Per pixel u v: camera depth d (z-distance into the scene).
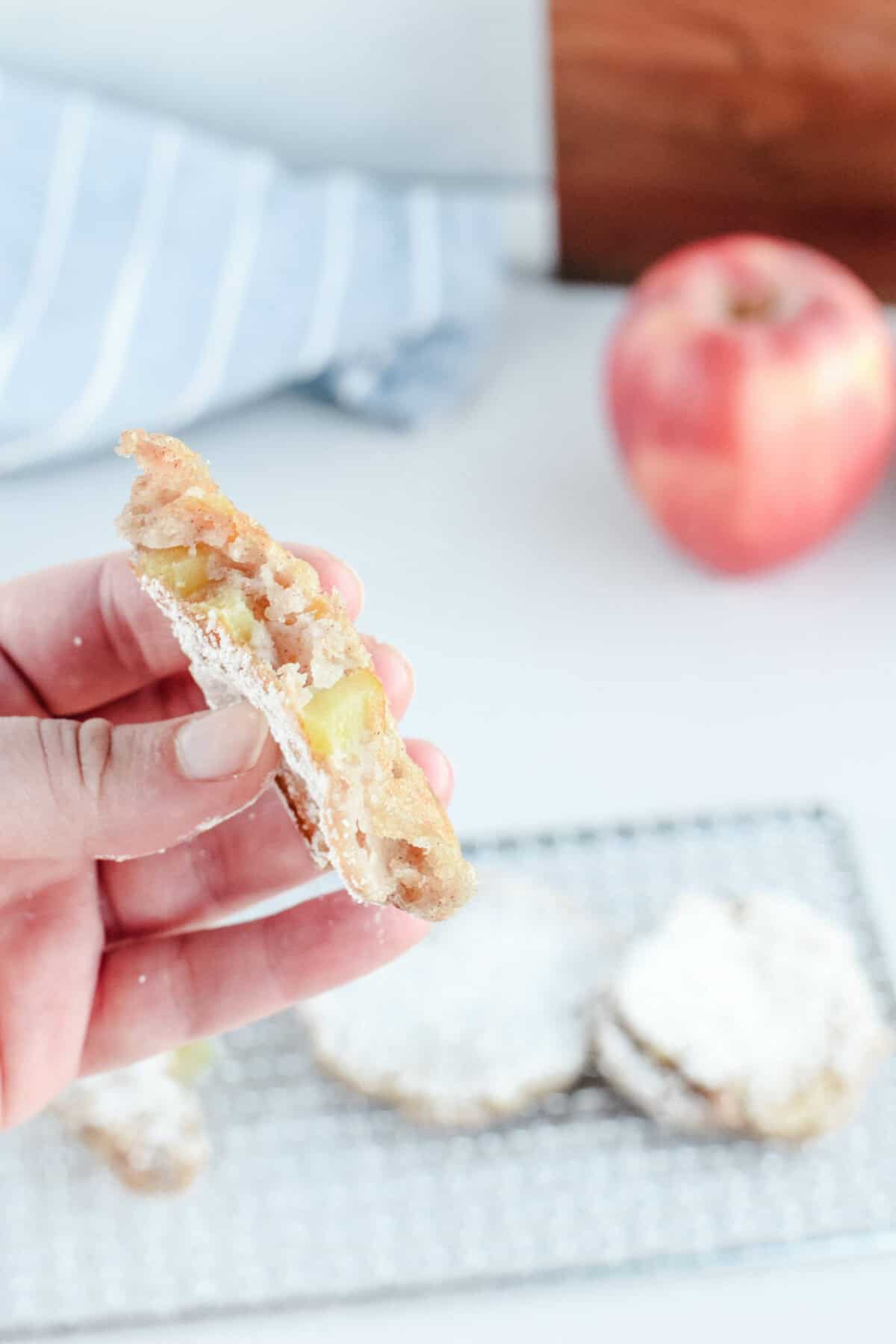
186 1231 0.58
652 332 0.65
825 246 0.75
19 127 0.72
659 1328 0.57
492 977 0.60
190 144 0.73
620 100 0.72
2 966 0.53
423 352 0.73
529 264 0.76
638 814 0.65
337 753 0.45
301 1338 0.57
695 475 0.65
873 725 0.66
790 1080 0.57
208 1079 0.60
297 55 0.73
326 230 0.72
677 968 0.59
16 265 0.71
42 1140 0.59
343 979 0.54
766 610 0.69
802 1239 0.57
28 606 0.55
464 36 0.72
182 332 0.70
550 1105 0.59
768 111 0.72
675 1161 0.58
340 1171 0.59
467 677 0.68
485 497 0.71
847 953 0.60
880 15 0.68
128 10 0.72
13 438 0.69
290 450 0.73
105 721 0.49
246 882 0.55
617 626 0.68
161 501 0.47
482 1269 0.57
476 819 0.65
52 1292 0.57
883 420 0.65
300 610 0.46
